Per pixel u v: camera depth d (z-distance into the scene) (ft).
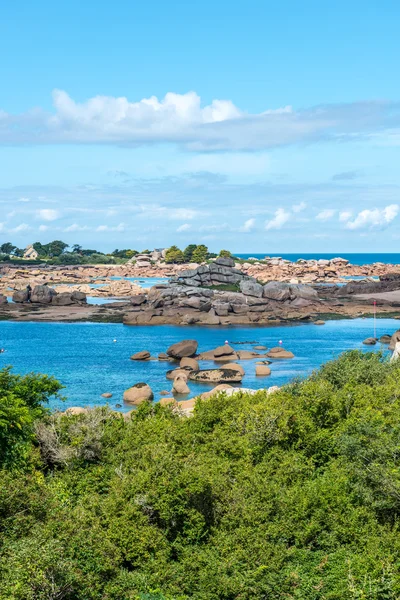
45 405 194.29
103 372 263.08
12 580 58.95
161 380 246.68
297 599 69.00
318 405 110.22
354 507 83.97
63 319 456.04
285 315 461.37
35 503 74.08
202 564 74.38
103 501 82.43
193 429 112.37
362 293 586.86
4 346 334.85
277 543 78.23
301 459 99.45
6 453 89.51
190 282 558.56
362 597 66.64
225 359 292.61
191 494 81.30
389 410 107.24
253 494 85.97
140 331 401.90
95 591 65.46
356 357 152.35
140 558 74.23
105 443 103.60
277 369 268.62
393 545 75.05
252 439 102.53
